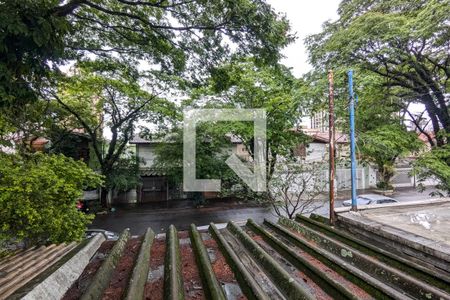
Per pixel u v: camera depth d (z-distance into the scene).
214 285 1.46
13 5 2.77
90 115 12.10
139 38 6.16
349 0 9.53
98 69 8.69
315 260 1.98
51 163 3.18
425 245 1.95
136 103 11.96
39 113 4.89
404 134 8.39
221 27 4.77
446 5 6.04
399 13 7.91
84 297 1.33
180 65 6.49
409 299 1.33
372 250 2.05
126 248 2.31
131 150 15.31
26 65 3.11
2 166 2.73
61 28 3.17
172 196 16.50
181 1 4.57
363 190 17.62
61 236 2.79
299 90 8.77
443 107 8.62
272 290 1.52
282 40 4.88
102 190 13.80
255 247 2.14
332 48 8.60
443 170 7.16
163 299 1.38
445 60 8.00
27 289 1.34
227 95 11.52
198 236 2.48
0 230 2.50
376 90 8.41
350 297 1.37
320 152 12.98
